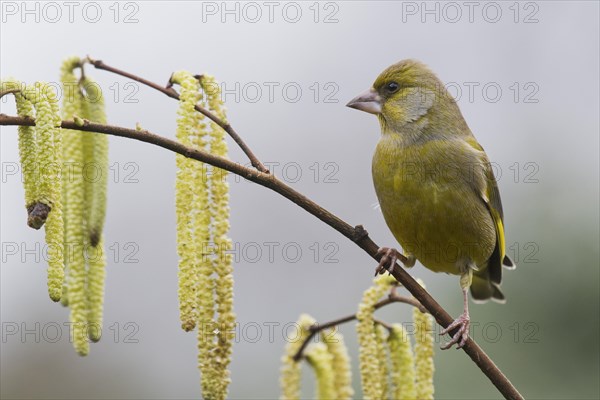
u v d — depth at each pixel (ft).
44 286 47.52
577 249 40.70
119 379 45.52
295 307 48.03
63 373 45.73
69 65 20.36
